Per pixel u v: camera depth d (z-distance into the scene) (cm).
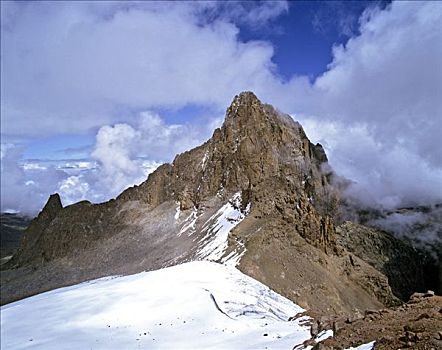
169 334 4047
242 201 11550
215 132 14725
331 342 2312
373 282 9256
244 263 7762
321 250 9350
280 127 13538
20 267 15362
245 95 14250
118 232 14400
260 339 3247
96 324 4894
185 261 9744
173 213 13888
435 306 2472
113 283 7431
